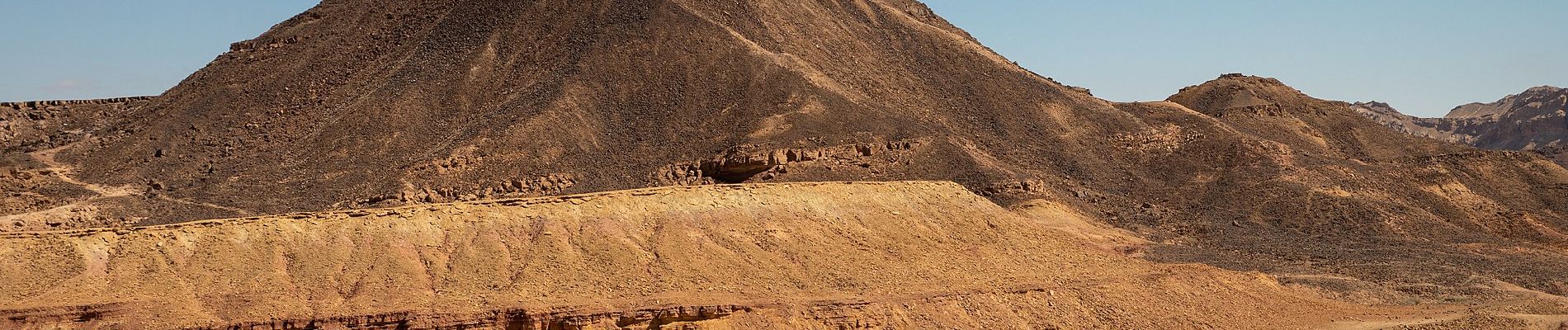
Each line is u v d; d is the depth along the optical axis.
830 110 134.50
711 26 151.50
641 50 146.62
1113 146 145.38
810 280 77.75
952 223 93.38
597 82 141.38
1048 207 110.50
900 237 88.31
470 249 74.56
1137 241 105.00
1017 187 119.88
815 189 89.81
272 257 71.44
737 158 123.62
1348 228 125.94
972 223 94.50
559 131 129.75
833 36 159.88
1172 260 96.56
